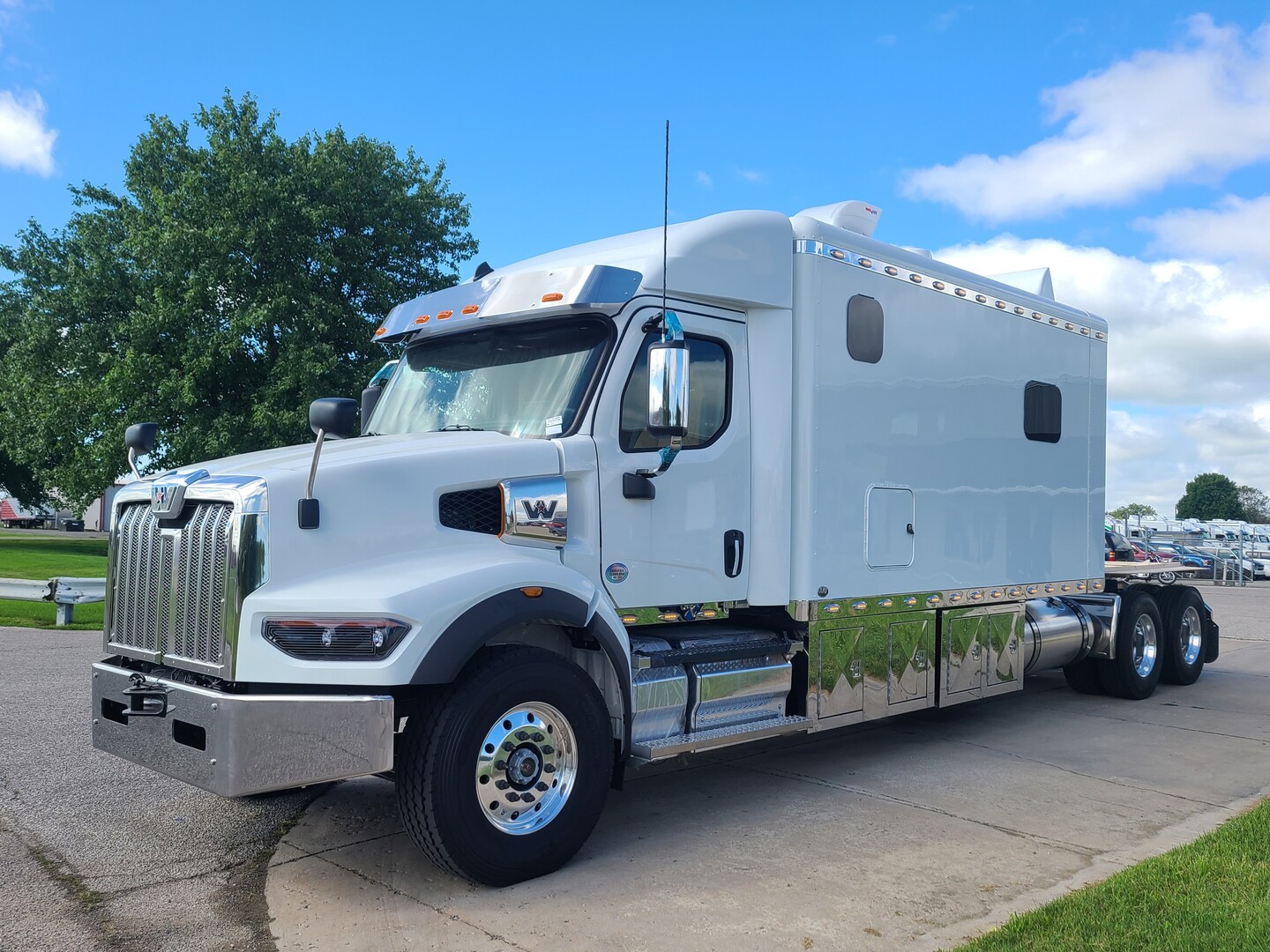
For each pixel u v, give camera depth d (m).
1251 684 9.95
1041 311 7.89
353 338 24.80
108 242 29.38
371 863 4.49
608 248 5.45
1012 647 7.47
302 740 3.81
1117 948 3.37
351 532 4.09
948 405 6.81
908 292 6.48
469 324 5.28
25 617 13.52
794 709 5.74
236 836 4.88
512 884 4.21
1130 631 8.80
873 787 5.87
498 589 4.09
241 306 23.72
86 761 6.25
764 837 4.90
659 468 4.79
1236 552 31.91
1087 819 5.22
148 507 4.50
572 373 4.90
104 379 25.02
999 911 3.91
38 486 45.12
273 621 3.88
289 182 24.06
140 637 4.46
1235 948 3.35
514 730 4.23
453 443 4.60
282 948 3.61
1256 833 4.67
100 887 4.22
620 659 4.59
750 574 5.48
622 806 5.46
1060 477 8.10
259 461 4.43
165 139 28.09
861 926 3.77
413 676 3.82
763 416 5.55
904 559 6.37
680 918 3.85
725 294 5.31
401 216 26.58
